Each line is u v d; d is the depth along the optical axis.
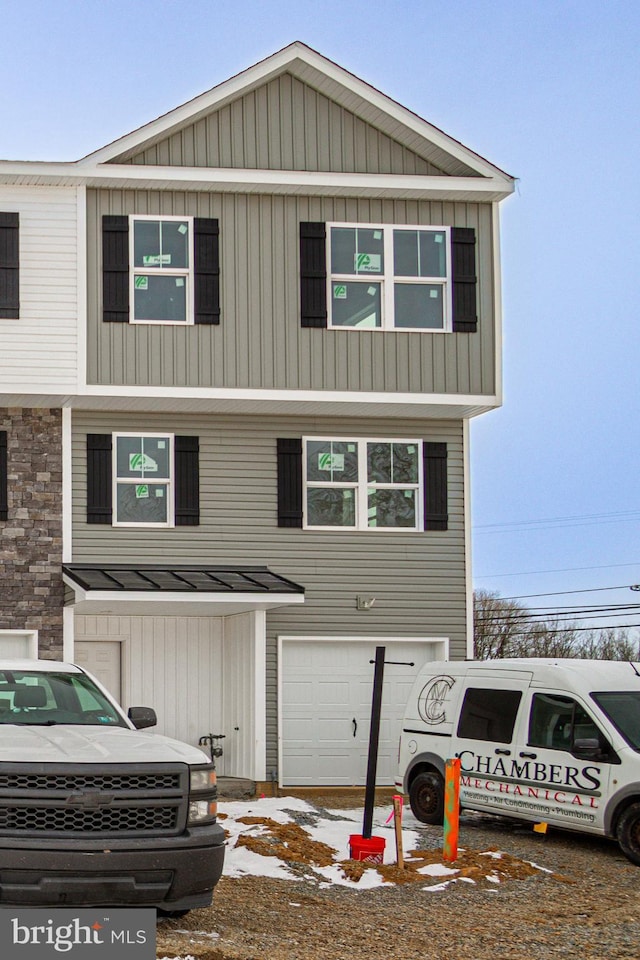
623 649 66.69
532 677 15.38
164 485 21.22
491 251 21.69
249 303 20.78
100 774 8.88
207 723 21.69
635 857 13.61
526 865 13.12
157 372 20.36
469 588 22.05
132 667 21.47
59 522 20.59
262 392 20.59
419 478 22.08
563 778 14.54
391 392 20.98
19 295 20.12
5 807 8.67
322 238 21.12
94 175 20.25
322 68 20.81
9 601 20.17
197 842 9.02
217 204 20.91
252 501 21.44
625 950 9.84
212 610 20.72
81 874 8.64
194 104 20.58
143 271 20.56
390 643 21.72
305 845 13.28
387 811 17.56
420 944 9.79
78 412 20.98
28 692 10.51
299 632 21.33
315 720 21.41
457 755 16.02
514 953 9.64
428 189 21.19
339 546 21.64
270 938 9.56
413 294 21.44
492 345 21.47
